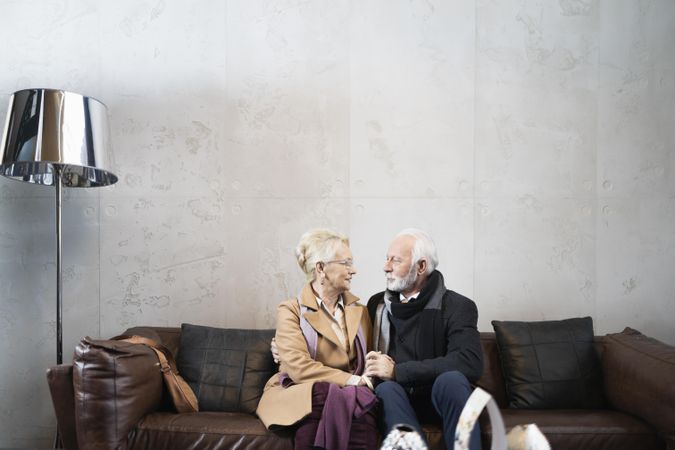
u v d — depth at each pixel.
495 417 0.96
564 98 2.91
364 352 2.14
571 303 2.86
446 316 2.15
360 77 2.93
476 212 2.88
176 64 2.94
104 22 2.94
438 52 2.92
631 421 2.02
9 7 2.95
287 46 2.93
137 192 2.92
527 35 2.92
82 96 2.44
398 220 2.89
